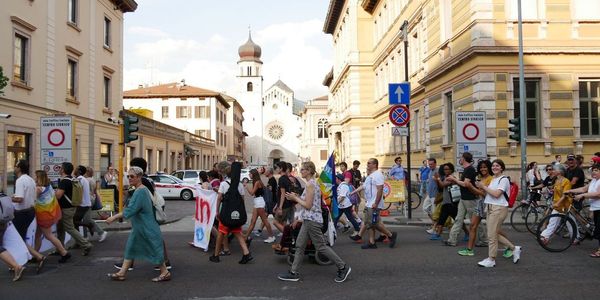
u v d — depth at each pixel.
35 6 21.55
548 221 10.34
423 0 25.59
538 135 19.05
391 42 33.06
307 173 7.99
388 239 11.66
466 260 9.52
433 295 7.06
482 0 18.64
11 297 7.09
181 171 32.72
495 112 18.56
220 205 10.51
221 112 77.75
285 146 112.88
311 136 98.25
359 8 40.97
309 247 9.28
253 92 111.88
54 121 13.44
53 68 23.06
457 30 20.55
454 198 11.50
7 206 8.05
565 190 11.38
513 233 12.98
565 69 18.89
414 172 28.89
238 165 9.55
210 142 66.69
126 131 16.47
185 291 7.39
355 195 13.95
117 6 31.02
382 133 37.50
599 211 9.79
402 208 17.98
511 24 18.66
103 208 16.84
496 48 18.50
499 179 8.94
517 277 8.09
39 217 9.22
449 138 22.30
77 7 25.72
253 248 11.21
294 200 7.98
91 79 27.19
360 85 40.91
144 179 9.29
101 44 28.62
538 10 18.95
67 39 24.48
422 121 27.27
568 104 18.88
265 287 7.61
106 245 11.62
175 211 21.05
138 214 8.02
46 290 7.49
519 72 17.66
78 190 10.24
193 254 10.45
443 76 22.45
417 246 11.16
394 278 8.11
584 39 18.86
